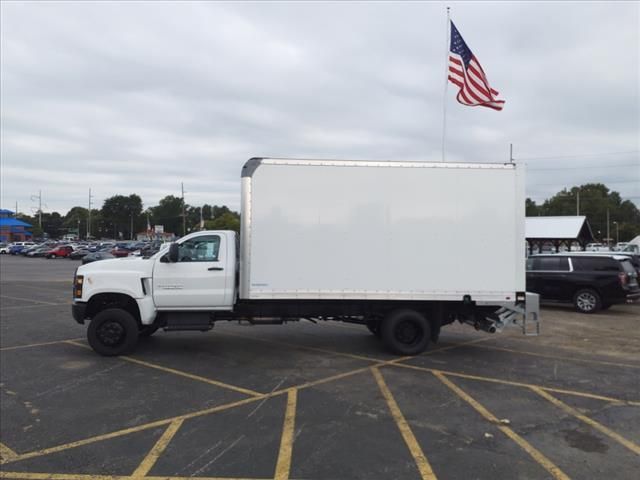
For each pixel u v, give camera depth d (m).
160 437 4.64
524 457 4.25
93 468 4.00
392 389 6.22
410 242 7.81
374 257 7.80
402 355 8.11
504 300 7.84
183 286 7.92
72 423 4.98
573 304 13.62
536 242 32.56
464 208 7.84
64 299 15.75
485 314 8.25
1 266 38.59
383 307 8.20
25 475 3.87
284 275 7.75
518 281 7.86
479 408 5.52
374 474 3.92
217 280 7.97
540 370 7.23
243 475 3.90
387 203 7.81
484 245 7.84
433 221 7.83
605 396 5.98
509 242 7.87
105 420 5.07
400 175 7.83
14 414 5.23
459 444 4.52
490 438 4.67
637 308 14.56
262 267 7.72
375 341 9.34
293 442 4.54
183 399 5.77
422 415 5.29
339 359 7.84
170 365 7.37
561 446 4.50
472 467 4.05
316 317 8.49
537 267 14.32
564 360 7.88
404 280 7.81
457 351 8.52
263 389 6.20
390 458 4.22
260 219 7.72
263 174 7.73
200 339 9.41
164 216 141.50
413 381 6.59
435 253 7.82
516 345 9.08
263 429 4.86
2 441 4.53
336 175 7.79
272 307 8.28
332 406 5.55
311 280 7.76
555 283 13.86
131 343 7.90
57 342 8.94
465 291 7.82
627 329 10.84
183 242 8.10
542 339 9.70
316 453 4.31
